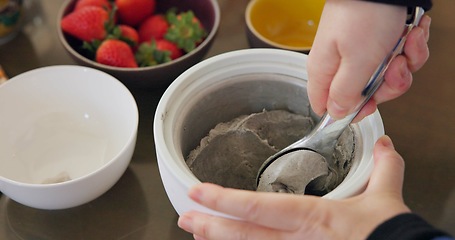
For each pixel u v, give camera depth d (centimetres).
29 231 52
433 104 62
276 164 47
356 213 37
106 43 64
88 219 53
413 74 65
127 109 59
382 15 36
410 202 53
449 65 66
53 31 74
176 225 52
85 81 61
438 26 71
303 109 53
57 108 63
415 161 57
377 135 45
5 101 60
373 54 36
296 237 38
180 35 68
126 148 52
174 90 48
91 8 67
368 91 39
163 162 43
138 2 70
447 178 55
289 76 52
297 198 38
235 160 52
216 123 54
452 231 51
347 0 37
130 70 60
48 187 48
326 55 38
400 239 34
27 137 61
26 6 78
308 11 71
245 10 73
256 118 53
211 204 39
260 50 51
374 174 41
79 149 61
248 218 38
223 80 51
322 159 46
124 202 54
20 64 69
